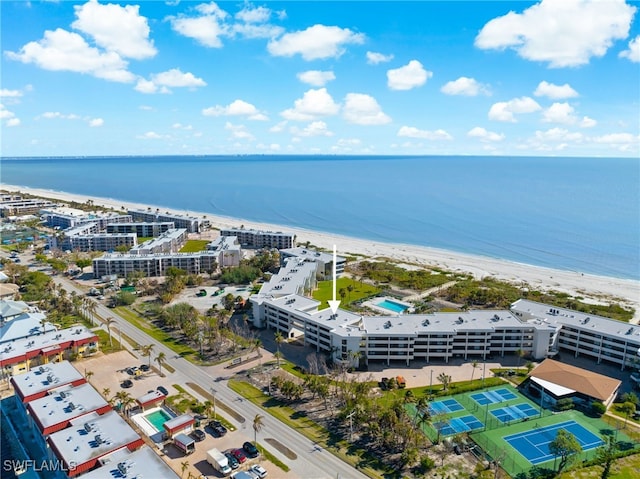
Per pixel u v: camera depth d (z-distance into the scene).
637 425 139.38
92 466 108.50
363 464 120.19
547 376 158.00
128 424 124.31
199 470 117.19
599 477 115.88
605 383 153.25
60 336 181.88
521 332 183.38
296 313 196.38
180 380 163.50
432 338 178.75
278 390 157.25
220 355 183.75
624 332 178.62
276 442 129.00
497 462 113.31
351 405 138.75
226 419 139.88
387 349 176.75
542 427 137.62
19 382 145.12
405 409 140.50
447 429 135.62
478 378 167.25
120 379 163.25
